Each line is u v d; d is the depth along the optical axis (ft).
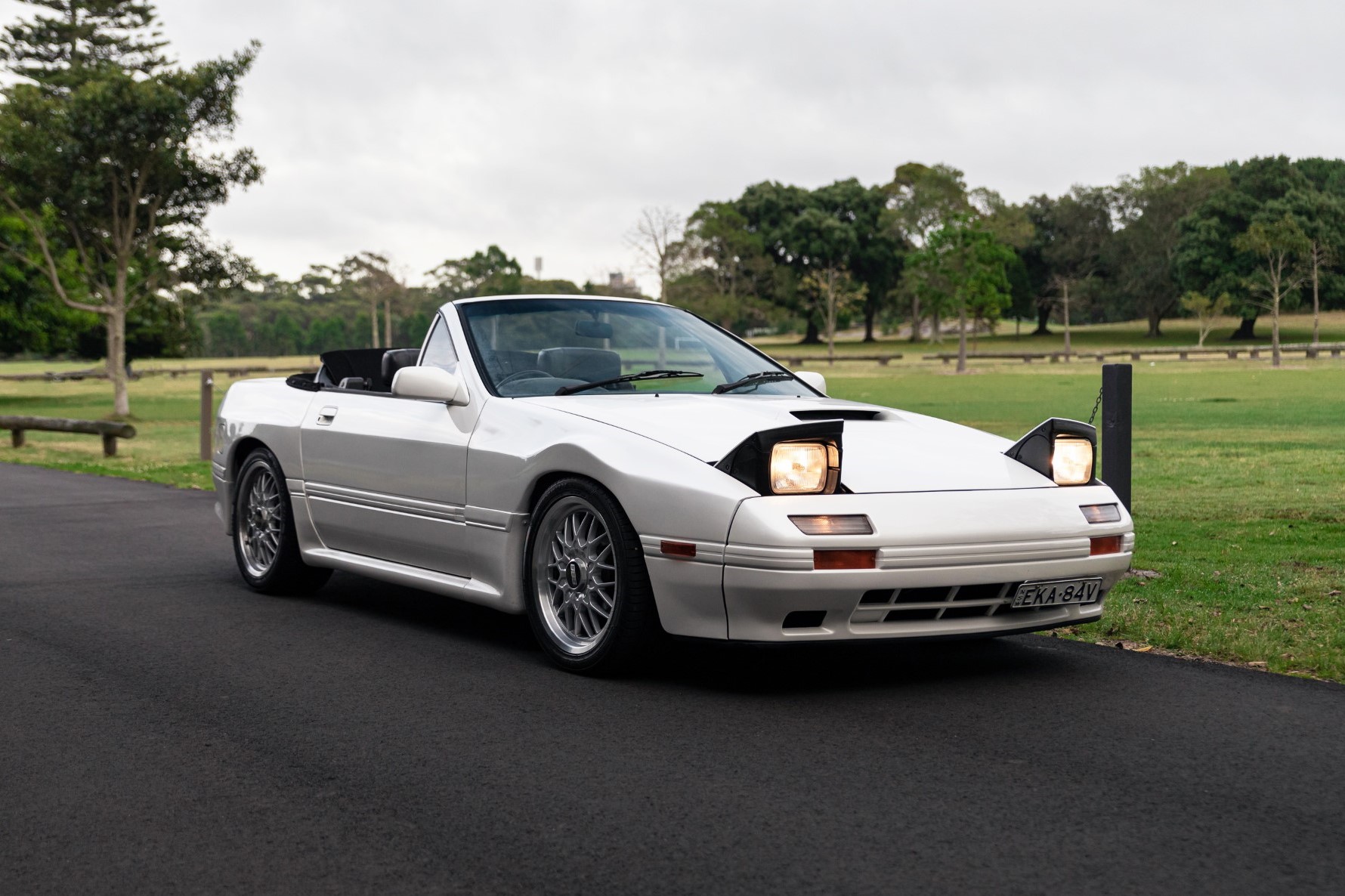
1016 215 370.12
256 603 19.40
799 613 12.64
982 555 12.82
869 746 11.39
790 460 12.66
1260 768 10.61
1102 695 13.16
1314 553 22.81
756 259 353.72
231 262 111.14
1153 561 22.12
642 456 13.51
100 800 10.19
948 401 99.55
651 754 11.23
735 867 8.55
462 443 15.81
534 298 17.83
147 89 98.53
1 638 16.72
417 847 9.05
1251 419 66.85
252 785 10.52
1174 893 8.02
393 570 17.29
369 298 429.79
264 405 20.25
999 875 8.34
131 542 26.76
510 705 13.02
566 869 8.58
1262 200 333.01
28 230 167.53
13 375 270.67
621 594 13.60
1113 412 19.47
